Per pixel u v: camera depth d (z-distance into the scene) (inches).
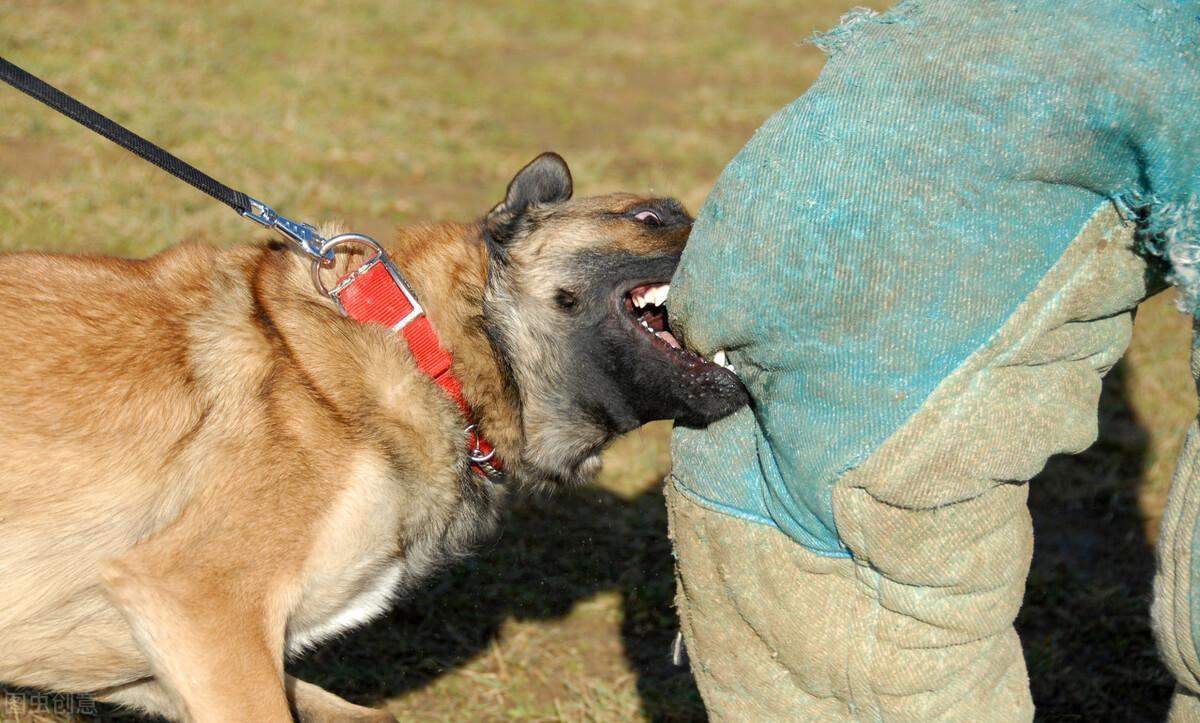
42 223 245.9
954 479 96.3
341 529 117.1
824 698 110.2
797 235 94.1
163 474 114.1
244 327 119.3
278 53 402.3
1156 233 92.7
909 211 91.6
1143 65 88.4
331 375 119.0
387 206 293.0
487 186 325.7
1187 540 101.0
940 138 91.1
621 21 526.3
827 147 93.8
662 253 133.0
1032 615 189.3
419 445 122.4
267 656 113.2
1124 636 186.4
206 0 445.7
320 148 324.8
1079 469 230.4
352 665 164.6
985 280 92.4
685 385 111.0
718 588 113.2
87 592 115.3
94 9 402.3
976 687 106.0
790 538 106.0
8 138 289.4
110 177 272.7
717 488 110.7
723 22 542.6
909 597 102.0
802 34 537.6
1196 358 102.6
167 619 110.7
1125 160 91.1
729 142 390.3
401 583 129.5
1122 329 102.7
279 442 114.9
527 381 133.6
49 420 111.9
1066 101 89.4
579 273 132.5
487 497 136.3
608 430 138.6
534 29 498.0
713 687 117.0
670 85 448.1
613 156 361.1
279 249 130.5
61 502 112.0
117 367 115.2
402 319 124.4
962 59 92.0
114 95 323.9
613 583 189.3
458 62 439.5
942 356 94.0
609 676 169.9
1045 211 92.4
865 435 96.3
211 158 297.9
